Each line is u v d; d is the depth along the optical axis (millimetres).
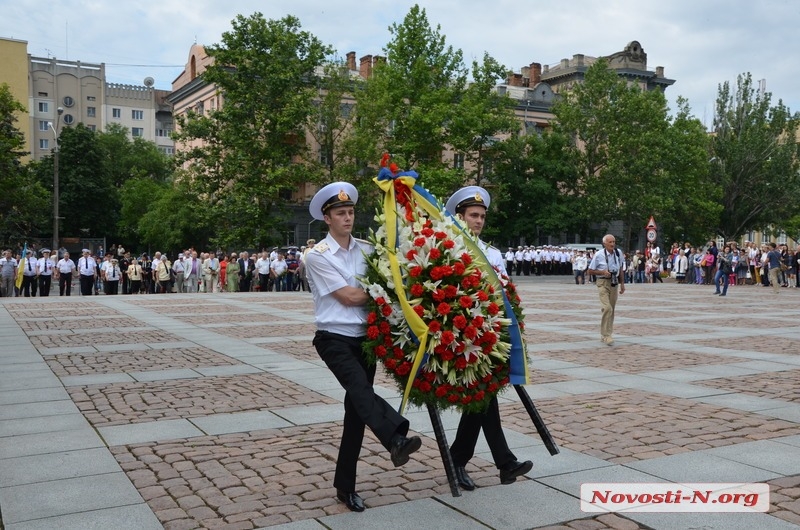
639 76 69625
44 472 4977
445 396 4195
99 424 6344
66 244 49656
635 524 4004
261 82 37531
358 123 41531
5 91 38562
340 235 4363
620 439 5797
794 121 59188
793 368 9438
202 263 29219
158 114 103375
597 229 58781
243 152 36688
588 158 52062
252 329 13984
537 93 63312
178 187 49688
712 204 54406
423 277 4203
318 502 4387
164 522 4070
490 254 4805
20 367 9391
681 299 23281
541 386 8141
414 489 4621
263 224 37844
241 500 4430
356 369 4176
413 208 4477
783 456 5309
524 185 50562
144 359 10086
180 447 5617
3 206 40969
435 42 43156
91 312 17891
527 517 4109
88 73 96000
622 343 11977
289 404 7168
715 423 6348
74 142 59250
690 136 55156
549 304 20922
